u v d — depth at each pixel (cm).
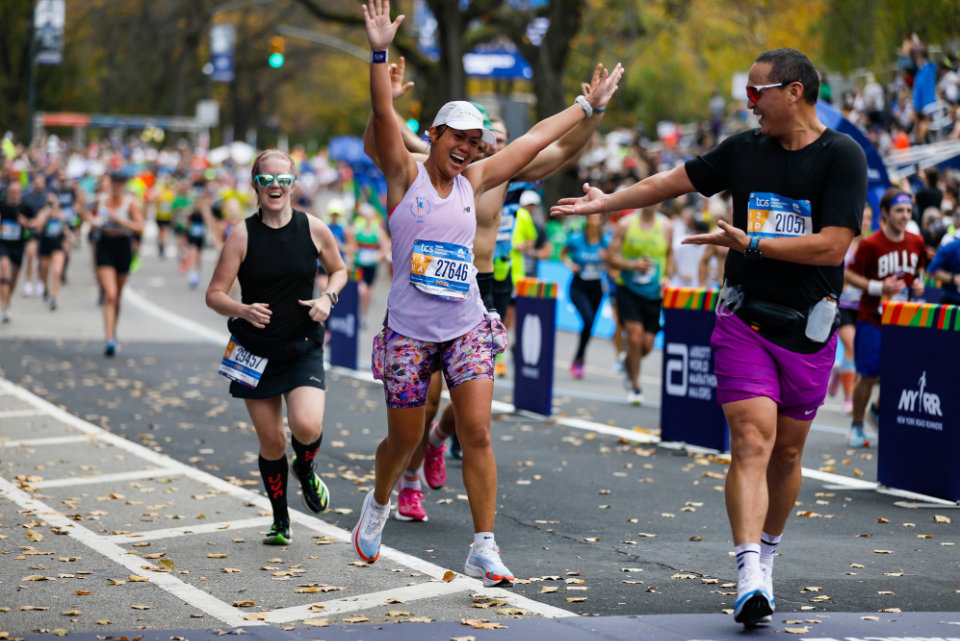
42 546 1191
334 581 1076
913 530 1312
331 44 7400
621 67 1120
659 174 1000
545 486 1548
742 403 928
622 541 1255
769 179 938
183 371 2641
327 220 3600
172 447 1784
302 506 1405
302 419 1146
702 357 1817
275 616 964
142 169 9375
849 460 1736
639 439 1914
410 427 1023
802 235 928
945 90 3478
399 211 988
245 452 1756
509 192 1480
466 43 5444
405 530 1297
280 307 1157
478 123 970
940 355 1449
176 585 1052
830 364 952
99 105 13888
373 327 3747
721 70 6625
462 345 998
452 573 1082
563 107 4966
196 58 12850
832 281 938
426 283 985
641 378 2814
